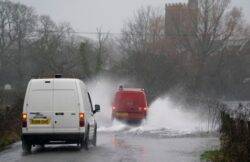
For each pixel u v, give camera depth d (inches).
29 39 7450.8
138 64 4589.1
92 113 1774.1
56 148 1701.5
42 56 6486.2
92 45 6899.6
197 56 6535.4
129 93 2753.4
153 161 1316.4
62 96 1590.8
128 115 2733.8
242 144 1168.8
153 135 2261.3
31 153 1562.5
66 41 7273.6
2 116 1977.1
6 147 1785.2
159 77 4414.4
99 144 1824.6
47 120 1578.5
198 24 6722.4
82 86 1664.6
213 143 1809.8
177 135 2246.6
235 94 6368.1
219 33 6717.5
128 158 1382.9
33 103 1588.3
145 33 6633.9
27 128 1577.3
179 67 5059.1
